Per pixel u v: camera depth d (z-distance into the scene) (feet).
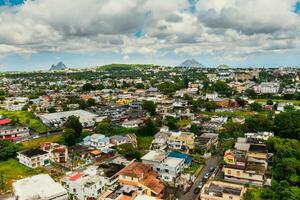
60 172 299.58
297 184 259.19
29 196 207.72
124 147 348.18
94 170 268.21
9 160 341.21
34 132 450.30
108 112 545.85
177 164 286.46
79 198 241.14
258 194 247.09
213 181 268.21
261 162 289.53
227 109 604.08
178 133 384.06
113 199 217.97
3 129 419.13
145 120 448.65
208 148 363.15
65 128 422.82
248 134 390.42
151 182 255.29
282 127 388.98
